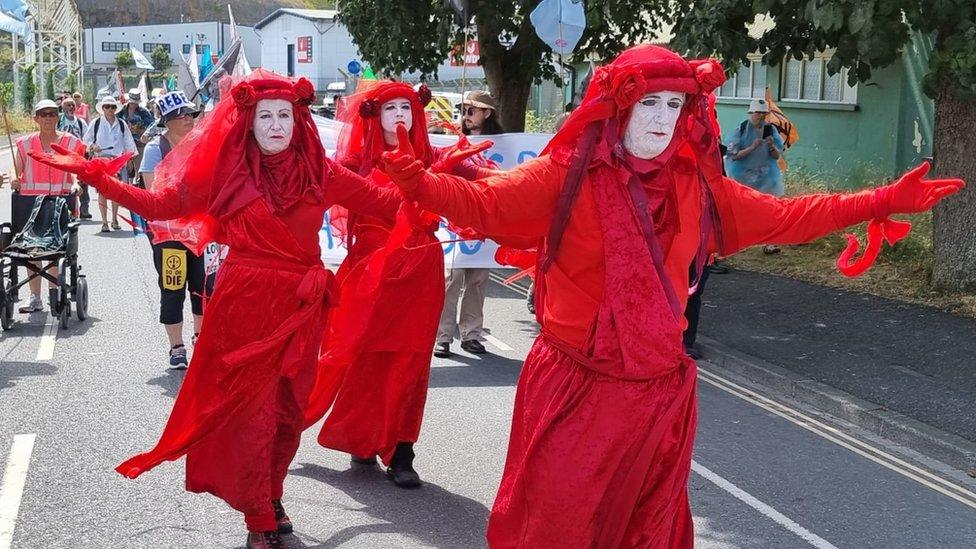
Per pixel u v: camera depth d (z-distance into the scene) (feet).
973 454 20.62
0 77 177.99
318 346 15.69
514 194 11.64
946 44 29.09
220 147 15.08
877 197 12.80
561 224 11.75
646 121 11.65
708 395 25.53
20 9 96.99
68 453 19.51
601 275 11.74
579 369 11.80
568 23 27.14
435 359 27.96
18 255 29.58
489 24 44.34
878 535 17.07
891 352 28.02
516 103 49.39
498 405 23.56
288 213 15.10
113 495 17.57
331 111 67.31
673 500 12.10
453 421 22.27
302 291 14.96
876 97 48.34
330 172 15.42
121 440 20.26
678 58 11.84
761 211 12.75
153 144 24.52
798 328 30.78
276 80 14.83
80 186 32.09
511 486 12.40
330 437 18.85
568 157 11.83
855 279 36.45
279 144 14.82
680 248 12.11
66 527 16.25
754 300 34.50
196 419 15.12
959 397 24.18
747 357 27.81
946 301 32.96
